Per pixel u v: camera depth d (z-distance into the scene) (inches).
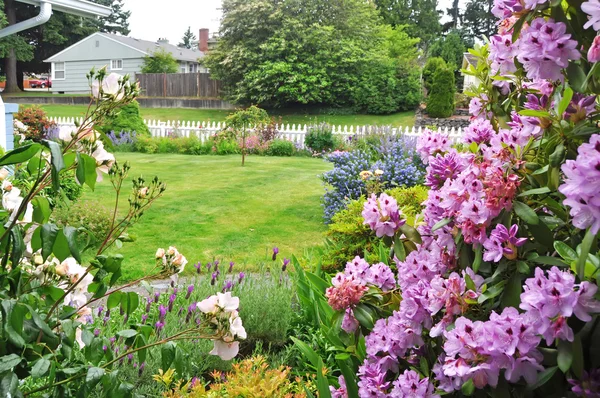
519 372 54.6
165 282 208.8
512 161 63.1
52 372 57.2
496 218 62.3
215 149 666.2
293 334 152.5
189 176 466.9
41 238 61.0
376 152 402.9
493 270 66.6
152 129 769.6
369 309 77.6
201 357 130.4
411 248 82.8
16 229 63.3
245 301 154.6
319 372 84.0
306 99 1111.0
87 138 68.0
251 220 321.7
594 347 54.3
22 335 59.4
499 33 73.2
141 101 1232.8
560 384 58.6
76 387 66.2
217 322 69.7
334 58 1088.2
